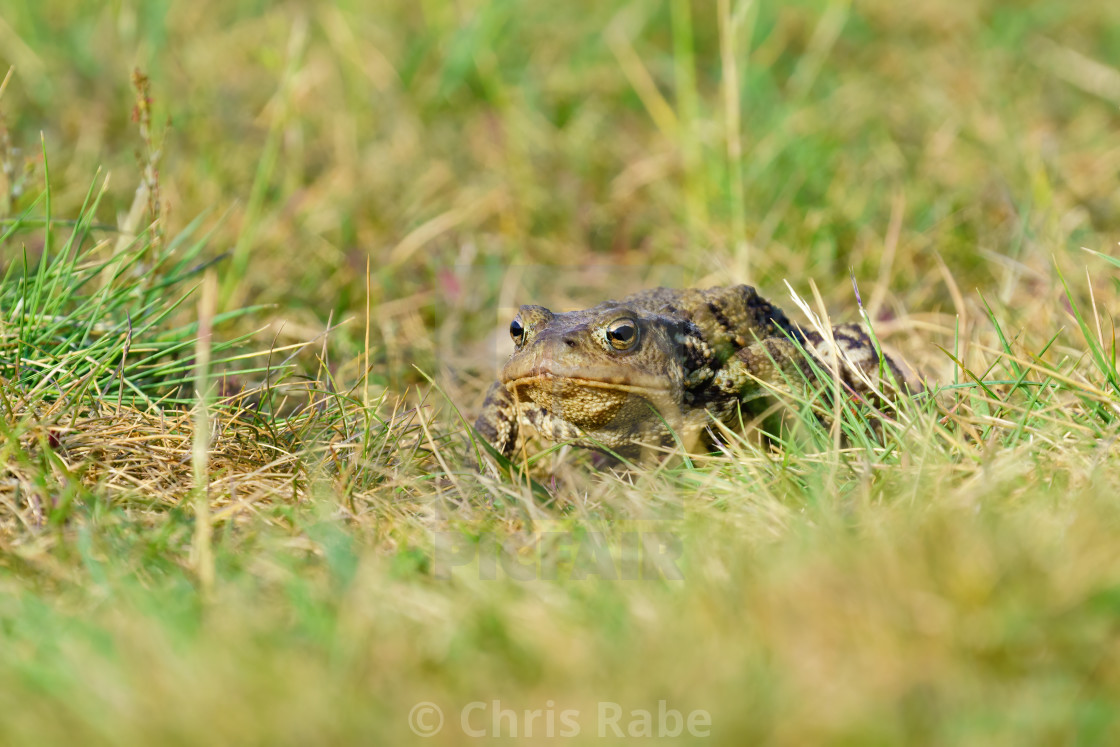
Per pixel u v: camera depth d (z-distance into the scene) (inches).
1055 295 285.6
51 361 230.8
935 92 476.4
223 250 353.1
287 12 534.9
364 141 449.4
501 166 434.9
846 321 312.8
